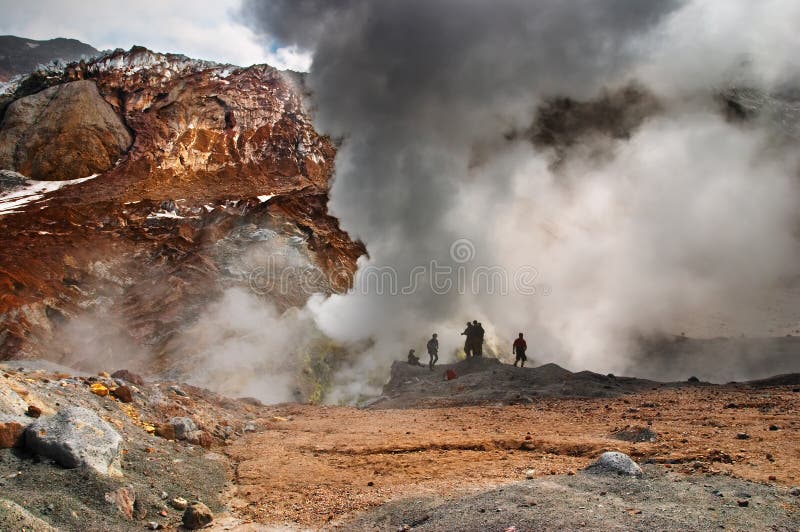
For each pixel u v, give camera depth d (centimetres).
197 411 1096
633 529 475
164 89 7125
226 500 695
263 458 893
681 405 1177
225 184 6119
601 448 805
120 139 6538
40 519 493
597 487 598
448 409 1440
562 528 487
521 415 1232
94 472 598
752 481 588
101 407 863
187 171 6297
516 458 811
